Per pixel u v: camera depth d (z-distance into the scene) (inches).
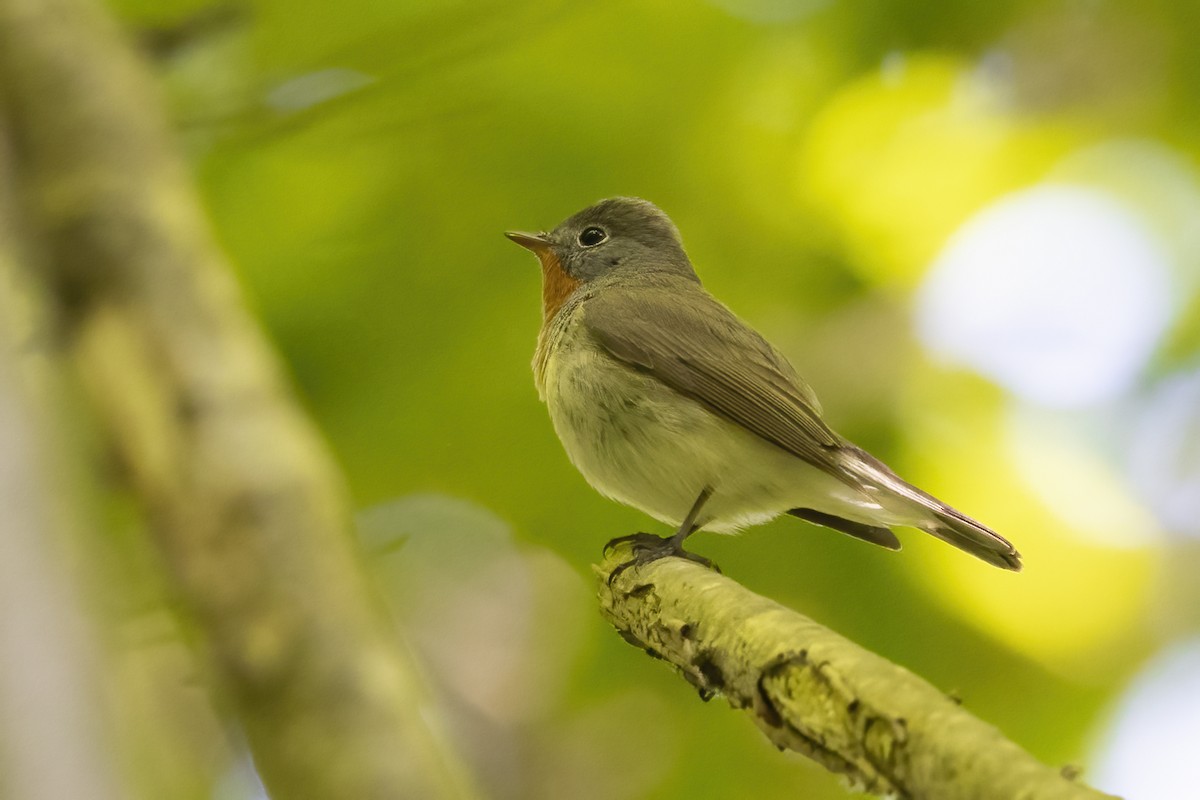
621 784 443.5
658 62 414.6
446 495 425.4
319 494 148.4
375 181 407.2
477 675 490.3
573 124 414.3
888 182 439.5
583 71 410.9
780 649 201.0
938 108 448.1
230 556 143.8
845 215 435.5
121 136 171.0
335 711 134.0
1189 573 472.4
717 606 227.6
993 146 460.4
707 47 414.6
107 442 153.7
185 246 165.8
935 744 164.2
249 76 386.6
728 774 416.2
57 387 151.5
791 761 413.7
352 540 147.8
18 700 115.6
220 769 323.0
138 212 165.2
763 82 422.6
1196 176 471.2
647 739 433.4
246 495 145.6
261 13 385.4
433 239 412.5
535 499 421.4
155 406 154.6
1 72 170.6
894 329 451.5
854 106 427.2
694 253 438.9
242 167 398.0
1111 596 454.0
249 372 158.4
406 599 480.7
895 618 415.2
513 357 416.5
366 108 400.8
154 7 359.9
